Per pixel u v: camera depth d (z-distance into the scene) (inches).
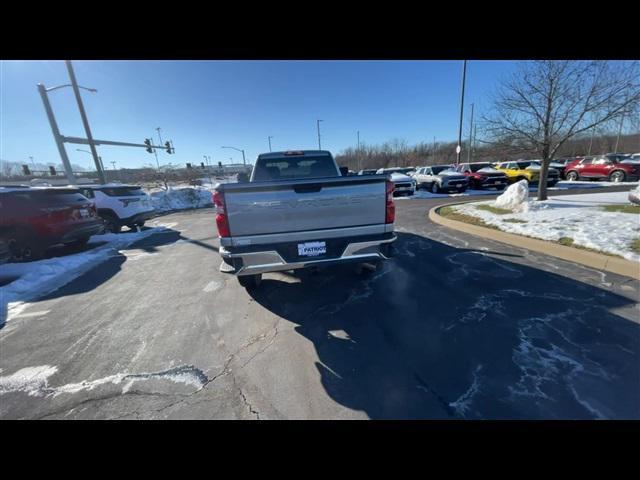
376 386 88.0
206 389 90.5
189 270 214.1
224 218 119.4
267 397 85.8
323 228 125.5
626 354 95.5
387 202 129.5
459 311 128.6
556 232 217.6
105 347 116.7
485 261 188.7
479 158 868.0
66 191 267.9
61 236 250.1
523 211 298.5
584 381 84.8
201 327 129.0
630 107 272.7
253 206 119.7
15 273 220.8
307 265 125.5
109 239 347.9
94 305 159.2
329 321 127.0
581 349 98.9
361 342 110.7
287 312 137.7
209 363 103.6
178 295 166.9
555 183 601.9
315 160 196.1
